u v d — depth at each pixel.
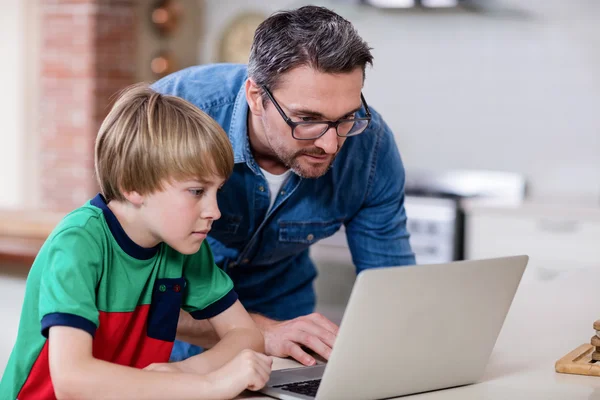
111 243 1.31
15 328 2.79
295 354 1.45
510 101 4.49
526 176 4.47
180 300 1.43
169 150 1.24
